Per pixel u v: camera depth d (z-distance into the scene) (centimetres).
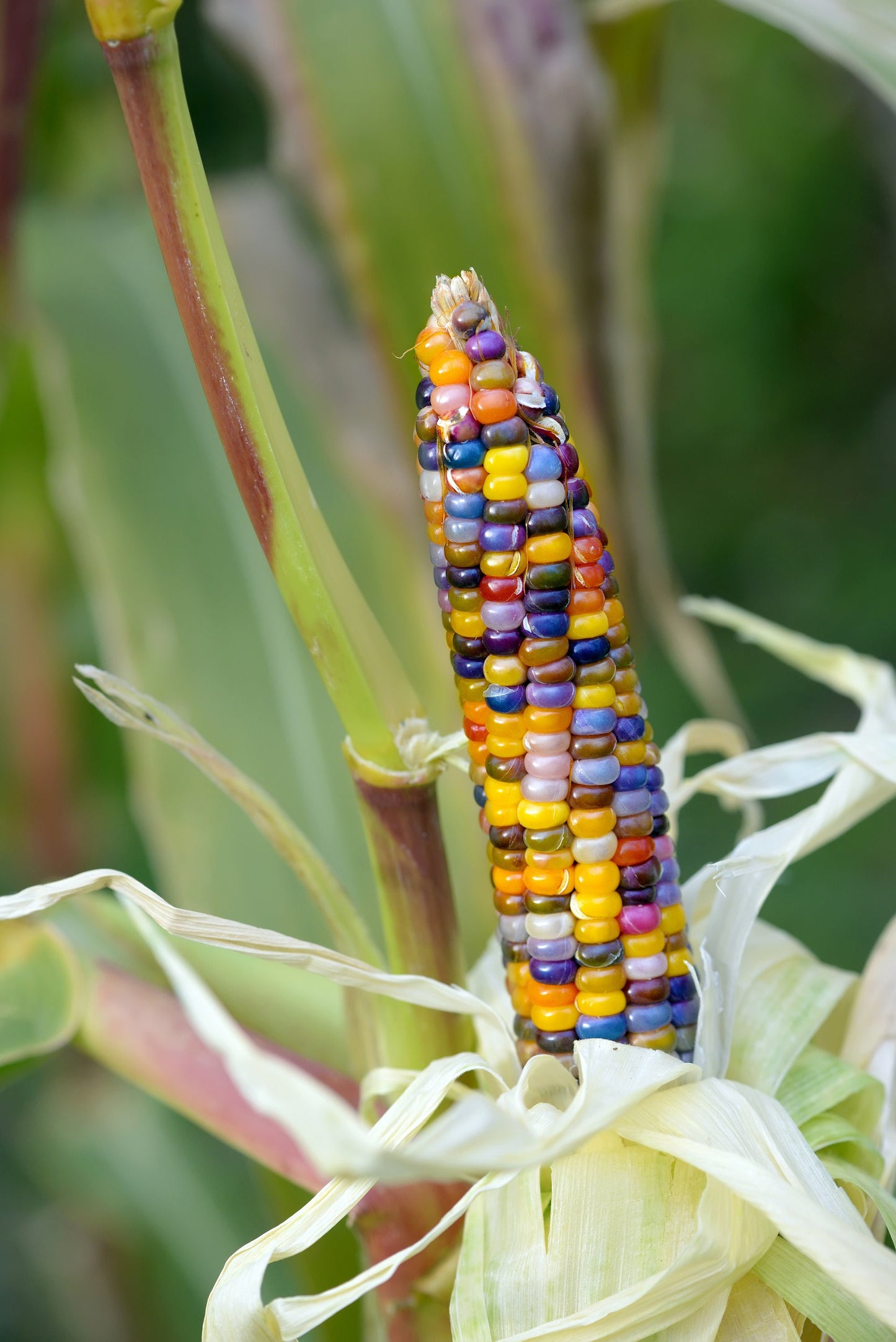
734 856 68
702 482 218
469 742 64
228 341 62
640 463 88
